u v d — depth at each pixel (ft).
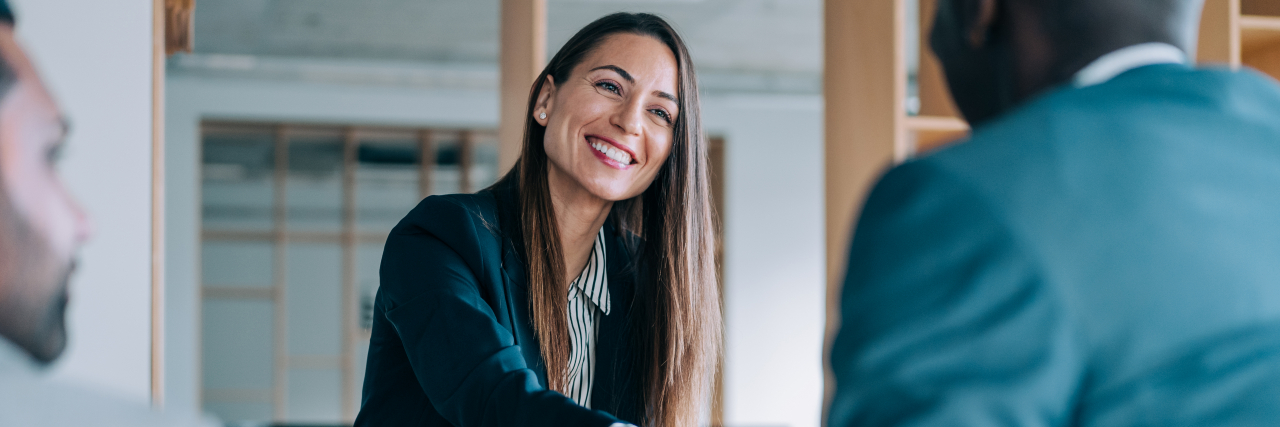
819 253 27.86
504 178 4.75
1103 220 1.92
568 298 4.68
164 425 1.54
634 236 4.91
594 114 4.52
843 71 8.55
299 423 25.61
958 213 1.91
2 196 3.50
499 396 3.60
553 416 3.33
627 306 4.82
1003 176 1.95
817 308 27.73
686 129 4.75
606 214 4.82
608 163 4.51
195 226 23.98
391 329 4.46
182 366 23.65
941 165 1.99
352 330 26.07
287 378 25.62
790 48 23.25
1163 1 2.32
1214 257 1.94
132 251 5.24
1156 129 2.07
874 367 1.91
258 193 25.67
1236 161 2.09
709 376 5.02
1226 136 2.12
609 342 4.78
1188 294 1.90
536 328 4.38
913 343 1.88
